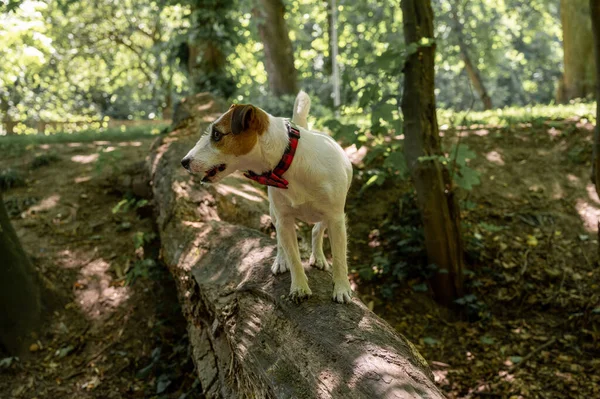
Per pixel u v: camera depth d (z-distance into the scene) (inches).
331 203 130.7
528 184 320.2
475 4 886.4
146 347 245.0
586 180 318.7
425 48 254.5
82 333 253.1
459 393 210.4
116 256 290.4
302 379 117.3
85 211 321.1
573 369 217.2
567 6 602.9
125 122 742.5
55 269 280.5
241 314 152.1
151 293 267.3
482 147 349.4
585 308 248.1
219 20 530.6
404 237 279.0
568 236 289.1
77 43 996.6
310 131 135.7
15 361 234.8
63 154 386.6
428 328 246.1
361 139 261.0
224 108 352.2
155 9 742.5
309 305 137.9
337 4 792.9
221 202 233.0
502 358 226.4
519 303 256.5
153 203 294.4
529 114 402.6
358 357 115.4
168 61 605.6
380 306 256.1
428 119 258.8
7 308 245.8
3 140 455.8
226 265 180.7
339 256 137.7
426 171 256.4
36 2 263.3
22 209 321.1
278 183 126.2
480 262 275.3
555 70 1291.8
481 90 858.1
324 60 925.2
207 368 175.3
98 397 223.3
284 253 153.5
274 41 690.8
